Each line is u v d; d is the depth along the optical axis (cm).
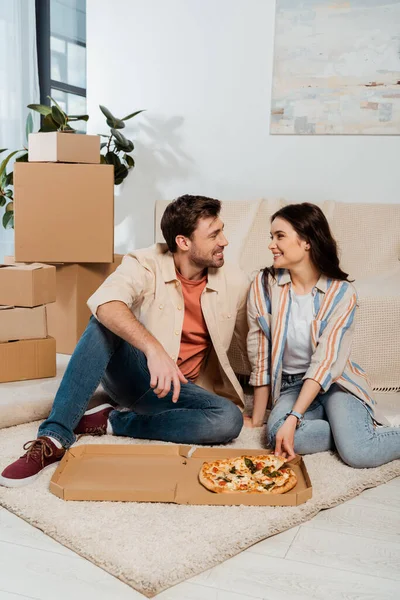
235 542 138
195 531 141
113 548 134
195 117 354
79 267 281
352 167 329
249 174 348
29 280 235
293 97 332
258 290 202
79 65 455
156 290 195
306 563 136
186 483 162
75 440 180
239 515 149
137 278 191
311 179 337
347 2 317
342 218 308
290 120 334
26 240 275
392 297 244
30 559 135
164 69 356
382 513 160
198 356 208
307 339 196
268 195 346
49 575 130
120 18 361
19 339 238
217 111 349
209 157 354
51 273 247
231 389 215
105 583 128
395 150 321
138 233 375
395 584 130
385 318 244
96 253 278
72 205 274
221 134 350
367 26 316
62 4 435
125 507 152
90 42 370
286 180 342
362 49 318
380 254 301
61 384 178
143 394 193
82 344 178
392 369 248
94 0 365
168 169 363
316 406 197
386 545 144
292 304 199
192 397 189
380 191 326
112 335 181
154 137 364
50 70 423
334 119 327
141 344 170
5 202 354
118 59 365
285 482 158
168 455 179
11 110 387
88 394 177
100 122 374
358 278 289
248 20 337
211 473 162
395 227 304
